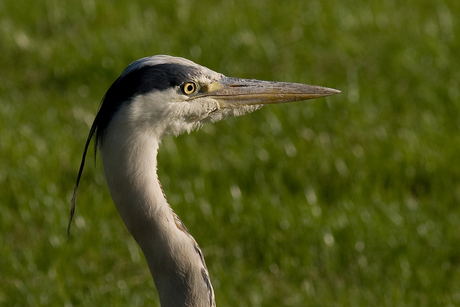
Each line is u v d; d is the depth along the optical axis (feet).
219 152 38.32
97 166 37.42
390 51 47.34
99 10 55.26
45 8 55.88
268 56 47.57
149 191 18.58
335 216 33.40
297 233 32.60
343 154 37.37
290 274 31.42
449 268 31.19
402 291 30.25
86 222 33.47
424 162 36.29
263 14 53.57
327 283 30.96
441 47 47.39
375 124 40.04
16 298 30.14
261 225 33.12
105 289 30.55
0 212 34.40
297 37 50.16
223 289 30.35
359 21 51.85
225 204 34.50
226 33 50.16
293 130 39.96
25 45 50.37
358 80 44.55
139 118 18.51
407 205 34.27
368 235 32.24
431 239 32.32
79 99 44.45
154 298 30.14
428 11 53.78
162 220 18.67
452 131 39.06
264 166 36.94
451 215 33.68
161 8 55.67
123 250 32.60
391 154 37.40
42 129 40.50
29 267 31.45
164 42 49.80
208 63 47.37
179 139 39.45
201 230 33.32
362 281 30.94
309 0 55.93
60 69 47.16
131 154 18.42
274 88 22.04
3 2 56.59
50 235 32.91
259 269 31.89
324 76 45.21
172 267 18.74
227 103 21.22
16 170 36.76
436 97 42.11
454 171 35.88
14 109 42.78
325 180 36.04
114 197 18.84
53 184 36.19
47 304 29.78
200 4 56.39
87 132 40.57
